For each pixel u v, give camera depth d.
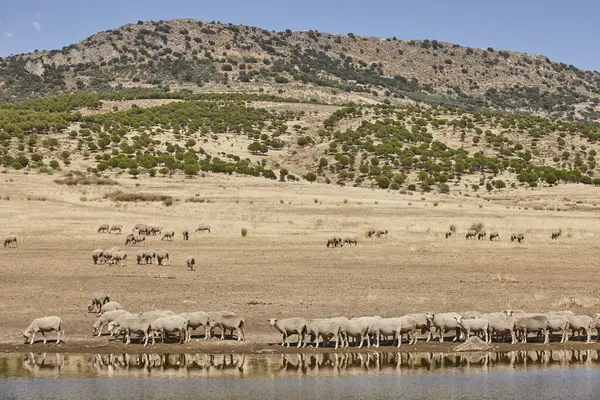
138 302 39.50
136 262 57.22
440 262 57.12
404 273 50.91
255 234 76.56
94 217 88.44
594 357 29.34
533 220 98.25
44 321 31.30
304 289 43.72
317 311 37.22
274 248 66.38
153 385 25.55
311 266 54.56
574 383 25.66
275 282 46.50
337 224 88.25
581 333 33.69
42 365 28.17
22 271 51.44
